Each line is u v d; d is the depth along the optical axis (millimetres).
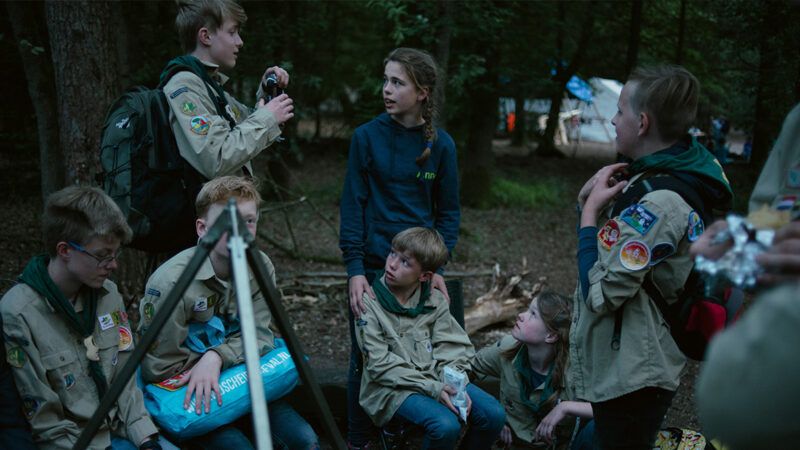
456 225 3197
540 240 9578
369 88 9758
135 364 1803
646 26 13812
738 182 12344
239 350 2654
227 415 2527
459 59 8648
